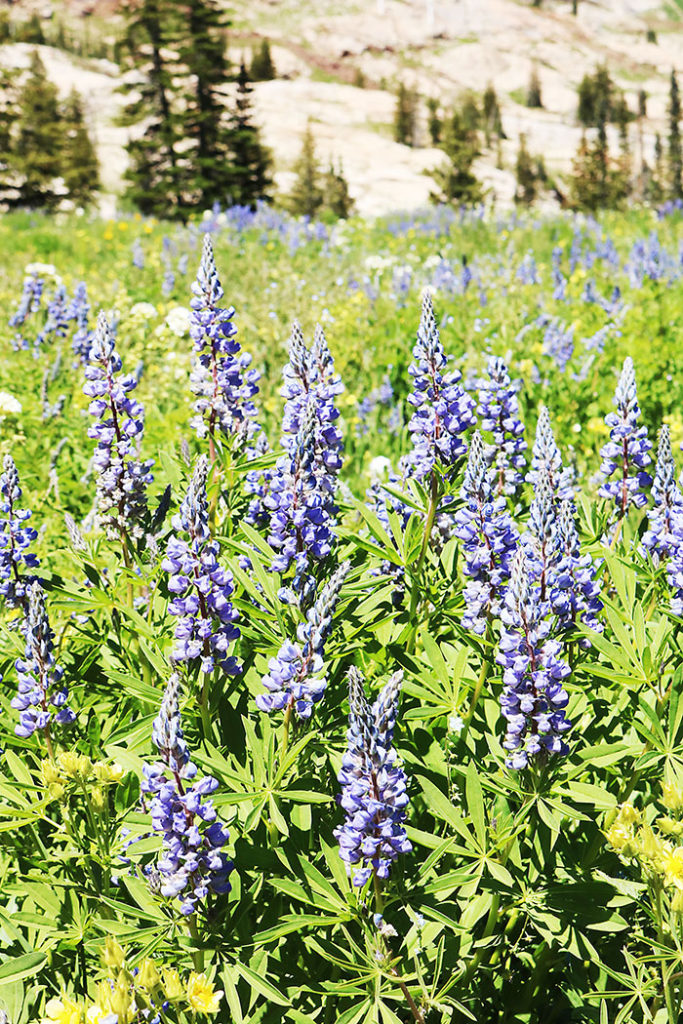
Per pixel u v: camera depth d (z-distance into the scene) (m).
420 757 2.88
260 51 122.75
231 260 15.56
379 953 2.47
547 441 3.42
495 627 3.06
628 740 2.93
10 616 3.48
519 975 3.00
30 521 5.26
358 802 2.36
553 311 11.05
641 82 150.50
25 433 6.46
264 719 2.69
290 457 2.98
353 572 2.92
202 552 2.72
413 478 3.46
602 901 2.73
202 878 2.41
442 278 12.20
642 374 7.77
